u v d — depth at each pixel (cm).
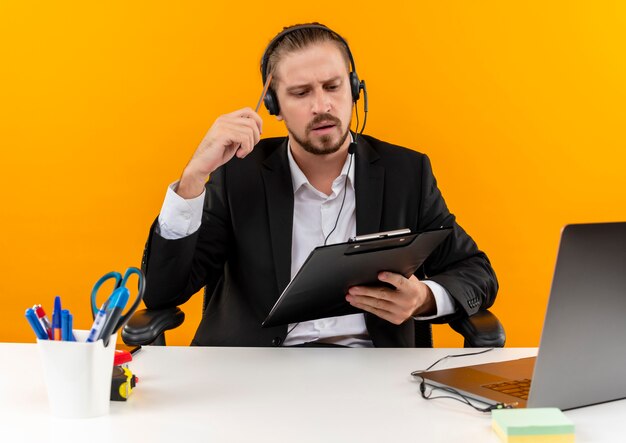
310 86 173
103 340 110
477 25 262
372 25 262
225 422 109
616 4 259
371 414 112
